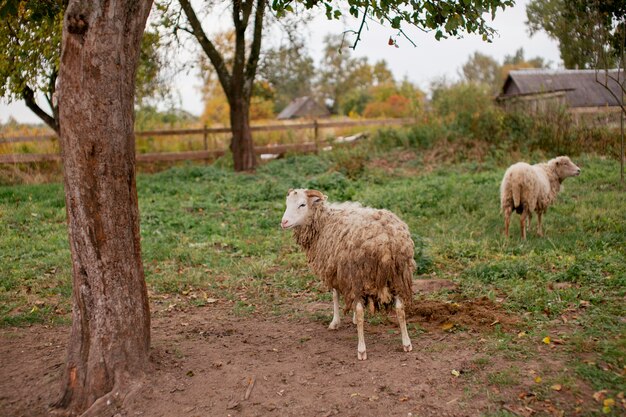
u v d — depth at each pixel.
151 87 17.61
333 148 19.94
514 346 5.09
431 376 4.65
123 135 4.59
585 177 13.72
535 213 10.92
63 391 4.71
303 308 6.94
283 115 64.31
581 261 7.59
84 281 4.64
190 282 8.10
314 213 5.86
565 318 5.71
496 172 15.38
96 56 4.36
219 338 5.96
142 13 4.60
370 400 4.35
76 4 4.27
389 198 12.89
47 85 12.66
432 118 19.95
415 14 5.87
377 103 44.81
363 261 5.07
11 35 10.80
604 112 17.75
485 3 5.76
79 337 4.71
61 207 13.02
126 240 4.71
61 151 4.57
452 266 8.23
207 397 4.58
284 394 4.57
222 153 20.27
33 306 7.10
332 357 5.24
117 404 4.52
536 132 17.14
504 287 6.99
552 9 12.66
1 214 11.88
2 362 5.50
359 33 5.94
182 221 11.77
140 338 4.85
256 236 10.74
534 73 29.25
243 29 17.33
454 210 11.76
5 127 18.53
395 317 6.30
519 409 4.08
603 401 4.06
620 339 4.98
